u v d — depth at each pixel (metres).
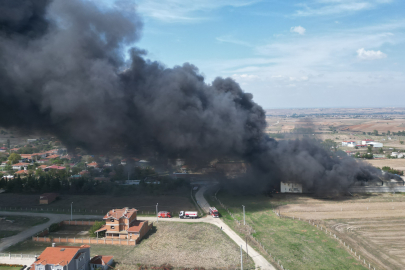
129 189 102.38
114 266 51.62
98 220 74.44
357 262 52.56
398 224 70.31
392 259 53.38
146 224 67.25
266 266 51.44
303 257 54.59
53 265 44.84
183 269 49.91
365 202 88.31
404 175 121.81
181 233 66.62
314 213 78.88
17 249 58.25
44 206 86.56
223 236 64.75
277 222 72.56
